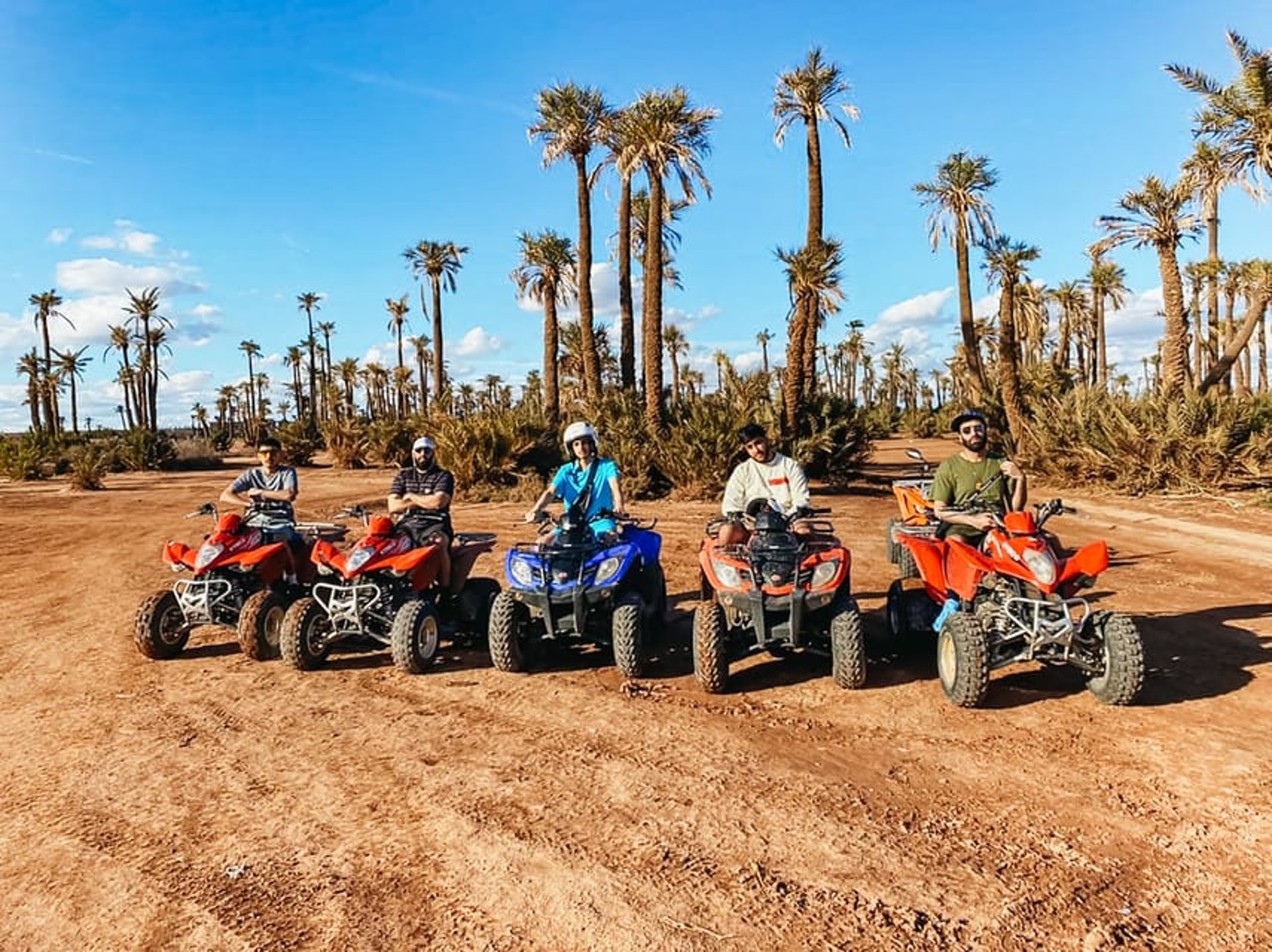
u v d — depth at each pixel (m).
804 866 3.67
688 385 72.38
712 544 6.36
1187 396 18.50
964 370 56.16
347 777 4.75
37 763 5.09
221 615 7.15
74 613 9.41
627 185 26.20
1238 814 4.02
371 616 6.70
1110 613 5.51
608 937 3.21
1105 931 3.17
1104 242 22.84
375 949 3.17
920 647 6.87
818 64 21.44
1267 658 6.35
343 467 37.00
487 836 4.01
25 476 33.47
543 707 5.85
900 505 10.14
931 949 3.09
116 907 3.51
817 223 21.53
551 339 30.19
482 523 16.03
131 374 72.12
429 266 44.38
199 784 4.70
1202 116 20.72
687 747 5.04
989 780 4.48
